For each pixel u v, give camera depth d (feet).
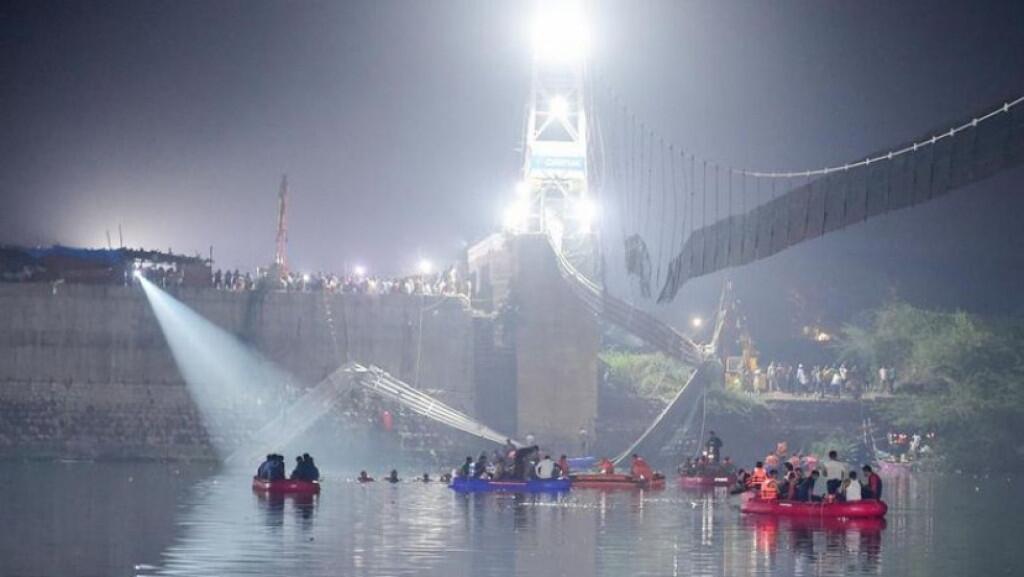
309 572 118.32
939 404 271.69
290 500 180.55
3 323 251.80
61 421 250.78
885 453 271.08
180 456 250.98
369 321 259.60
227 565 121.49
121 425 251.80
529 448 208.03
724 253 188.44
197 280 270.05
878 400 275.80
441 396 260.01
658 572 121.08
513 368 264.93
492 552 131.75
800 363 322.75
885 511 167.94
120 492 187.21
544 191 273.13
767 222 178.19
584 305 263.49
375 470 246.47
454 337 261.65
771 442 267.80
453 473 215.31
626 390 277.03
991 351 280.92
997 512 179.83
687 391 263.90
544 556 129.70
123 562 122.62
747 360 286.05
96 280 268.00
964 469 268.21
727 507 179.93
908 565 127.34
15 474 215.51
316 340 258.37
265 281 262.06
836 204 164.86
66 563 121.80
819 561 128.57
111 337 254.06
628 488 214.90
